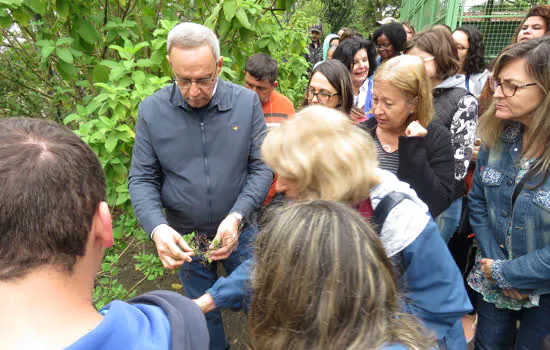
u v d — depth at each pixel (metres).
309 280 0.70
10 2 2.31
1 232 0.55
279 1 3.27
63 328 0.58
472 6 5.66
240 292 1.30
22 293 0.57
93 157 0.66
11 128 0.61
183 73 1.66
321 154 1.04
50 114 3.68
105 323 0.57
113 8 3.18
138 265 2.40
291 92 4.20
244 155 1.93
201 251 1.81
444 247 1.20
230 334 2.66
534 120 1.50
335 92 2.35
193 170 1.88
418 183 1.70
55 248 0.58
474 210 1.90
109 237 0.70
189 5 3.56
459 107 2.15
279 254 0.73
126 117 2.25
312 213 0.76
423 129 1.68
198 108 1.84
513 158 1.65
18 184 0.55
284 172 1.07
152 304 0.75
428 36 2.34
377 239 0.75
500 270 1.65
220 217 1.95
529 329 1.67
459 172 2.12
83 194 0.61
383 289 0.71
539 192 1.52
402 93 1.61
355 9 17.53
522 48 1.48
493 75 1.61
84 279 0.64
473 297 2.48
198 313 0.76
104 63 2.43
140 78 2.25
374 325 0.70
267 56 2.78
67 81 3.03
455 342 1.37
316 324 0.70
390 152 1.77
